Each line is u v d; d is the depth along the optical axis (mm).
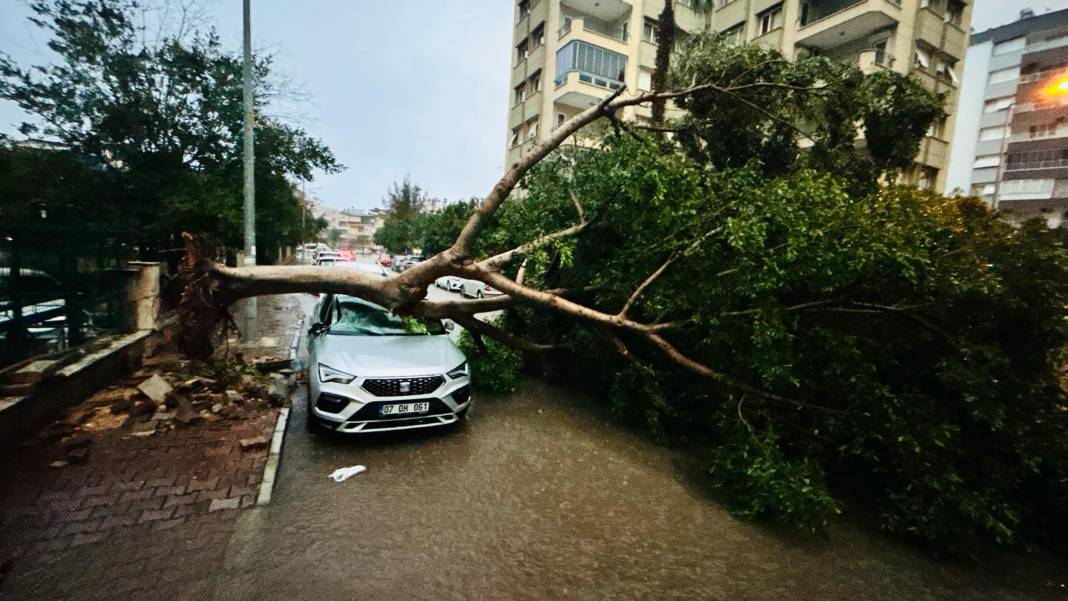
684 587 3029
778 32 18359
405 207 52062
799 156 8156
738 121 7605
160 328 7316
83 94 10141
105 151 10656
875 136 7777
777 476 3885
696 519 3879
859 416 4156
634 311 6320
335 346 5168
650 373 5500
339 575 2879
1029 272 3930
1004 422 3830
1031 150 27406
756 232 4414
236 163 12211
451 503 3824
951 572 3447
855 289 4629
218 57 11492
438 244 23859
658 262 5734
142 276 6824
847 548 3660
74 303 5621
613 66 21156
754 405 4734
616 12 22141
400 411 4691
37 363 4656
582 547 3373
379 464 4406
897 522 3752
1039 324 4047
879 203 4574
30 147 9656
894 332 4637
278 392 5922
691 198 5355
